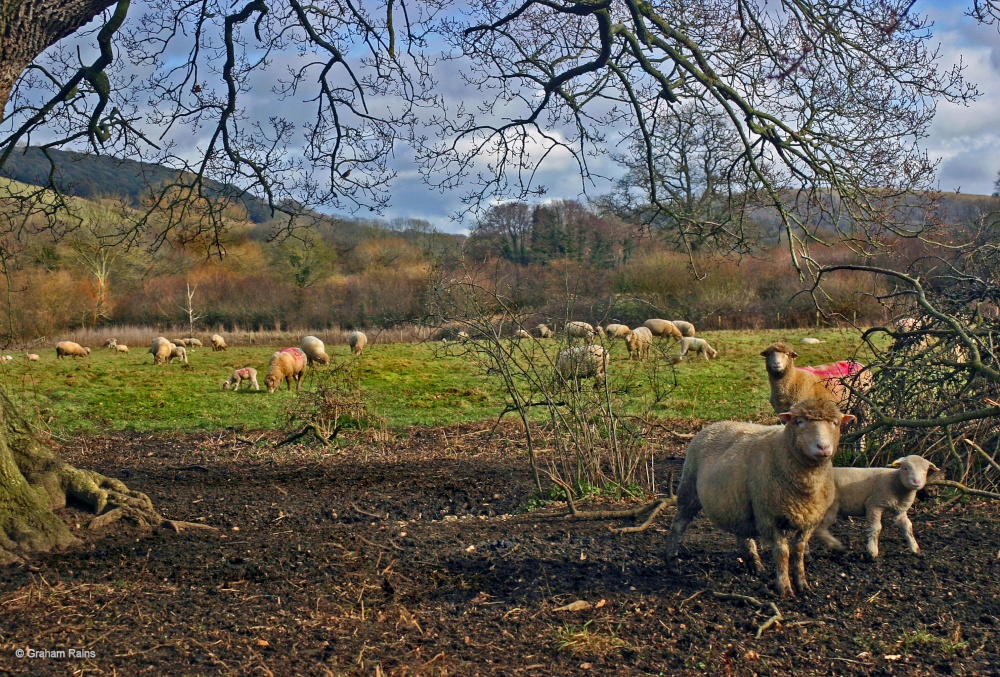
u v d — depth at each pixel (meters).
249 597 5.85
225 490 9.98
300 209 9.51
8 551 6.54
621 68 9.04
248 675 4.60
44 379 23.75
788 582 5.74
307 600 5.81
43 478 7.55
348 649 4.98
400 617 5.50
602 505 8.79
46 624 5.27
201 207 9.82
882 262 19.77
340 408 14.99
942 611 5.45
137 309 44.66
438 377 22.55
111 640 5.04
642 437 10.45
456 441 13.20
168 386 22.28
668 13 8.62
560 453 9.93
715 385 19.45
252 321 44.31
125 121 8.88
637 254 35.12
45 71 8.63
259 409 17.91
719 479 5.94
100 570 6.37
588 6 8.22
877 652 4.89
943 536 7.04
